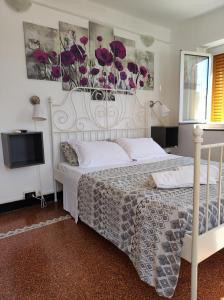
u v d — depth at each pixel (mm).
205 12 3184
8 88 2467
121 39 3232
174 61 3793
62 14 2715
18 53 2490
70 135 2957
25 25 2492
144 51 3512
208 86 3502
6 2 2371
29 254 1826
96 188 1975
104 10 3027
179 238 1246
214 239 1321
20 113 2566
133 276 1567
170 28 3748
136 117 3559
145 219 1430
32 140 2680
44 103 2711
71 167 2541
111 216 1786
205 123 3572
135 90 3484
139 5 2990
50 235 2117
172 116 3916
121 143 3082
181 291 1411
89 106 3057
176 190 1643
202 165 2086
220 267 1641
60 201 2934
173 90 3865
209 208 1373
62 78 2799
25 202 2730
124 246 1651
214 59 3506
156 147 3176
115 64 3215
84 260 1746
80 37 2867
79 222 2373
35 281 1528
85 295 1401
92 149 2670
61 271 1623
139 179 2002
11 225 2305
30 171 2725
